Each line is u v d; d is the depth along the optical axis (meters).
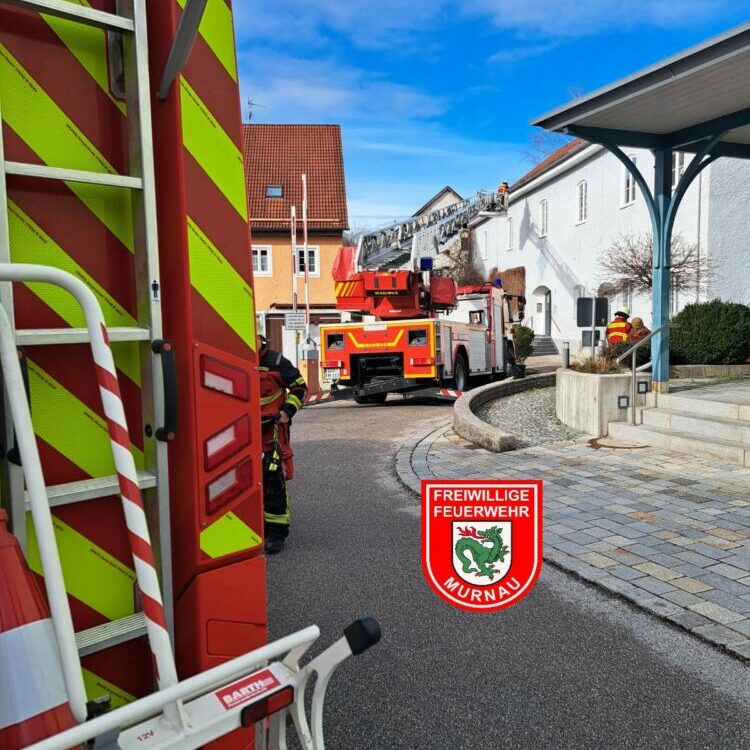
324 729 2.84
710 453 7.55
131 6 1.83
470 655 3.46
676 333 12.77
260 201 32.75
